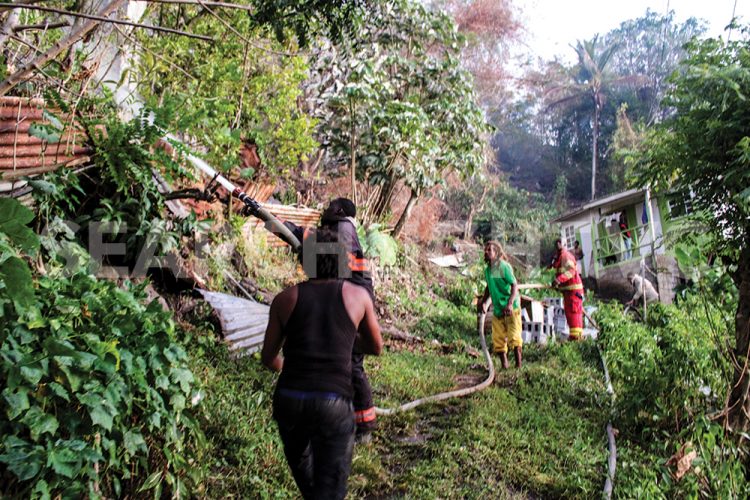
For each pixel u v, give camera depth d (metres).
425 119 12.41
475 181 28.73
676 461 4.84
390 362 8.12
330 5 6.14
